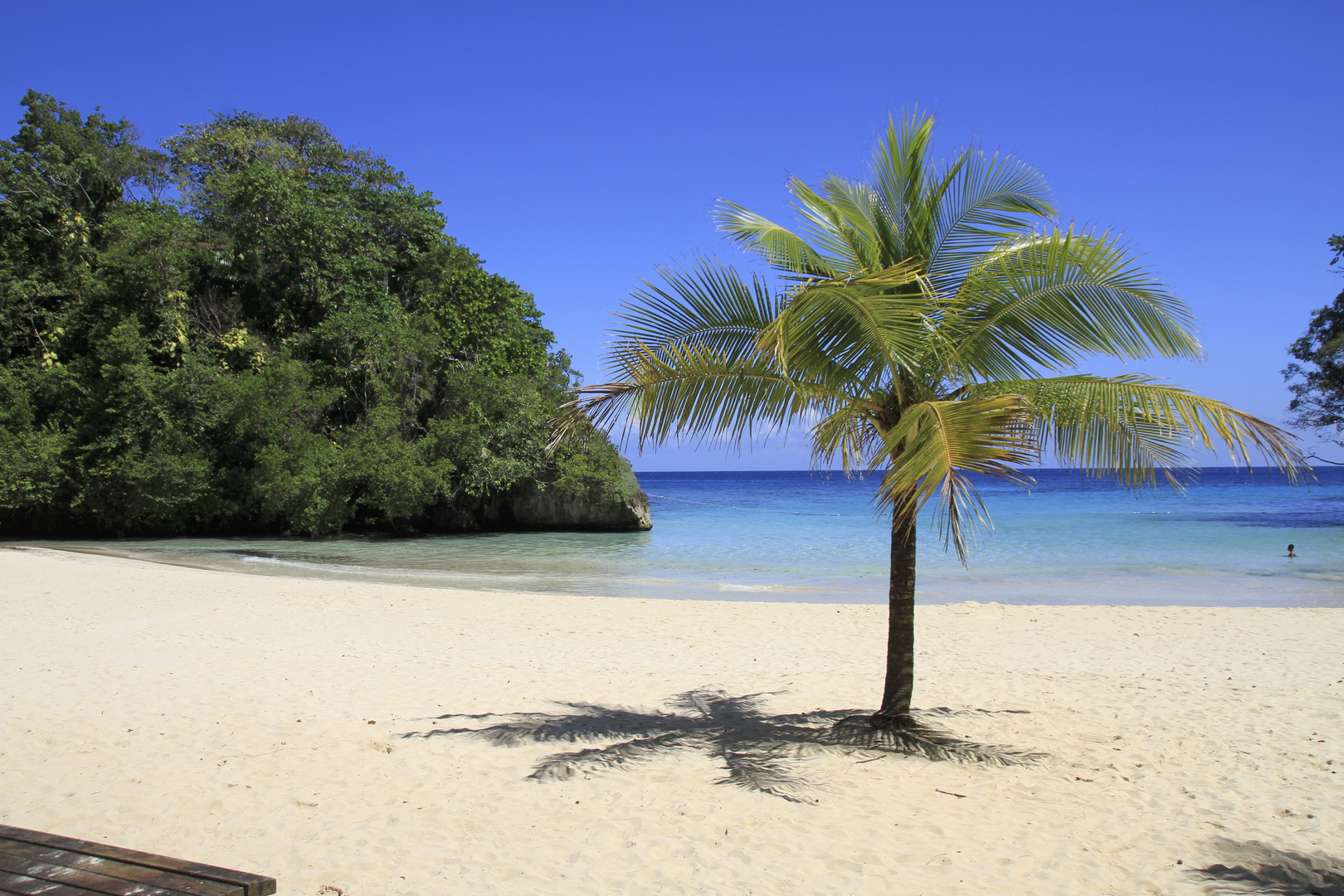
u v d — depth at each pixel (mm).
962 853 4672
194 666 9469
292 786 5742
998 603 15562
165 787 5676
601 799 5527
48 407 32188
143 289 32594
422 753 6477
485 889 4238
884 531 35594
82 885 2756
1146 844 4809
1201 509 48375
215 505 32562
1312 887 4230
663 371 5848
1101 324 5746
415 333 34406
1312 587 18641
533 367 37625
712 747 6648
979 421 4488
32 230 35000
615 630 12586
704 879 4348
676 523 40938
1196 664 10141
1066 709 7957
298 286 35562
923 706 8055
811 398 6035
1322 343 32125
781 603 15219
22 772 5930
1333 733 7090
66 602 14391
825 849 4727
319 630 12234
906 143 6219
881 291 5059
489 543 31141
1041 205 6012
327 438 33469
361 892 4195
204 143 40281
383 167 42281
